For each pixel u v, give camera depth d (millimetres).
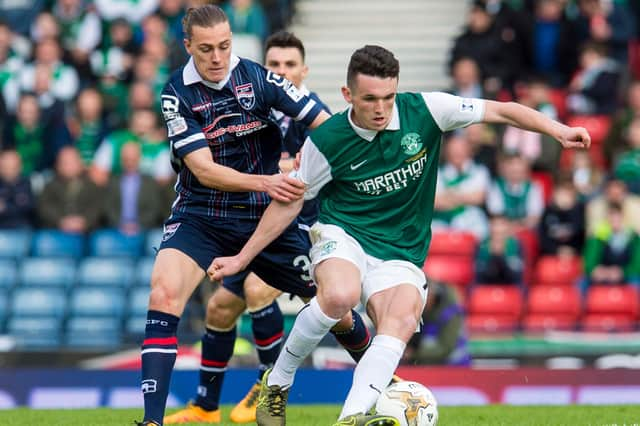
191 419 28203
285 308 40781
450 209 47500
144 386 21859
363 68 20641
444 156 48875
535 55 55344
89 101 52344
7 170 48469
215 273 22047
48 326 45750
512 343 39438
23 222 48281
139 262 46562
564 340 39562
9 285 46406
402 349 20562
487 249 45844
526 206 47562
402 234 21906
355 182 21781
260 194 23703
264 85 23438
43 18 56594
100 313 45781
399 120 21531
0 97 54312
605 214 47094
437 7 59719
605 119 54062
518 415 28172
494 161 49250
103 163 49812
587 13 55906
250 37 52406
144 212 47688
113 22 55719
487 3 56469
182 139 22906
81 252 47281
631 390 34781
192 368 35469
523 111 21625
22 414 29625
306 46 57906
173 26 57031
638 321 46125
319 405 33125
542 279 46750
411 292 21062
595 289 46281
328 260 21312
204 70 22750
